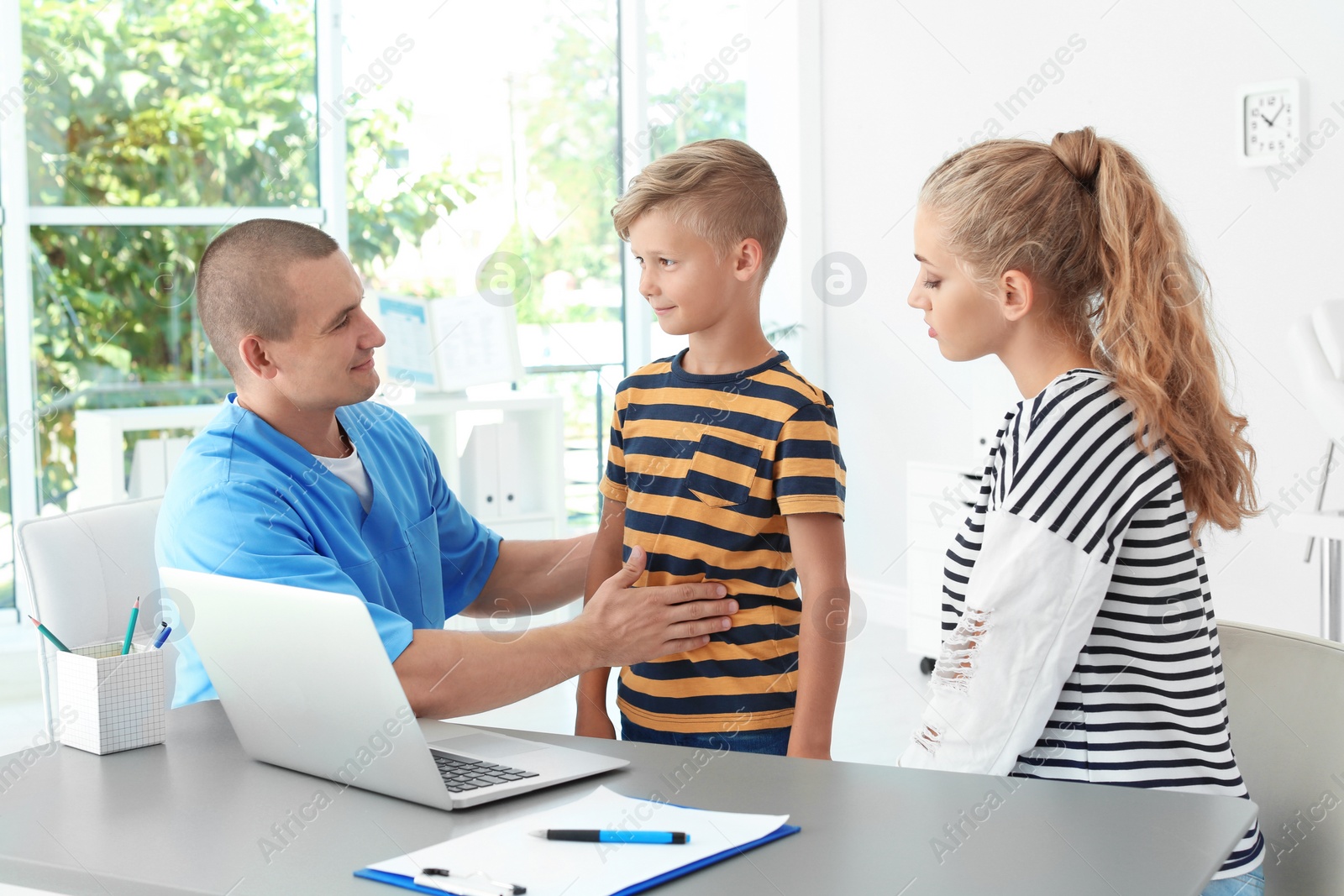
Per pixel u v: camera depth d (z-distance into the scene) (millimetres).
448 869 886
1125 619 1110
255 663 1104
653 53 5086
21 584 4133
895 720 3408
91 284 4223
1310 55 3188
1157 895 840
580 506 5098
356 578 1521
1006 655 1112
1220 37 3414
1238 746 1252
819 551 1401
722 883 870
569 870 884
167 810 1035
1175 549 1107
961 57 4301
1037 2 3979
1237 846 1021
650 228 1406
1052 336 1183
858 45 4777
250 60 4395
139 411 4113
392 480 1668
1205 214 3490
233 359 1502
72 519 1628
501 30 4781
